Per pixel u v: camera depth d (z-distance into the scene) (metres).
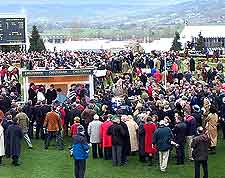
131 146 20.36
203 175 17.91
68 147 22.83
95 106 23.41
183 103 22.09
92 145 20.97
